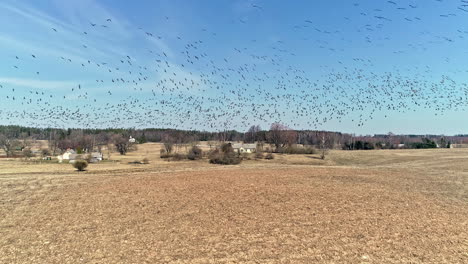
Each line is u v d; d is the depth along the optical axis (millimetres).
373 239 14531
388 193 25719
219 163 63312
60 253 13133
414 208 20594
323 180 32906
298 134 96562
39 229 16641
